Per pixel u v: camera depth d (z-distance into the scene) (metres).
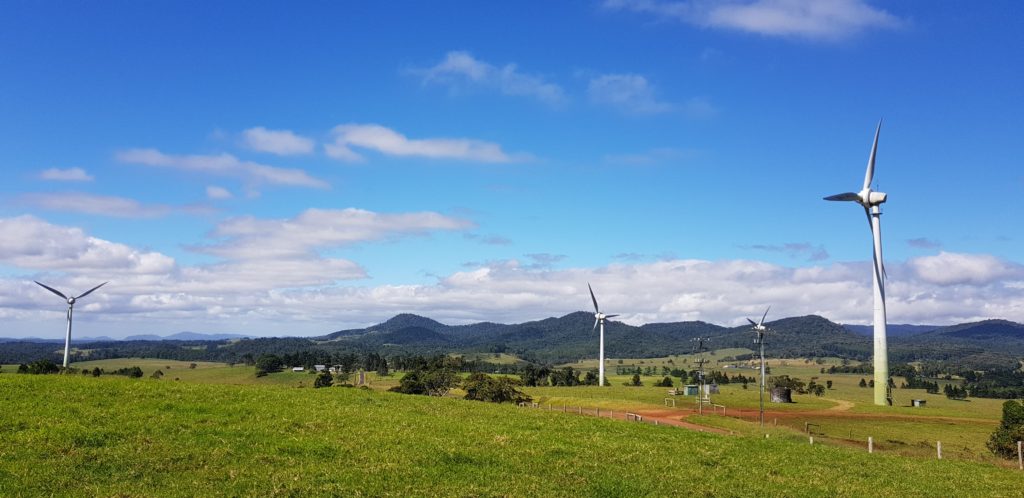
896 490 33.56
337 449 31.12
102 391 42.94
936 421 91.25
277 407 42.78
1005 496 34.78
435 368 136.38
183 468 26.41
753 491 30.27
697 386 124.69
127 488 23.56
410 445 33.50
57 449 27.66
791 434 67.62
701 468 34.31
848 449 52.41
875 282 109.31
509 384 106.50
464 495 25.16
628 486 28.81
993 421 92.50
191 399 43.00
